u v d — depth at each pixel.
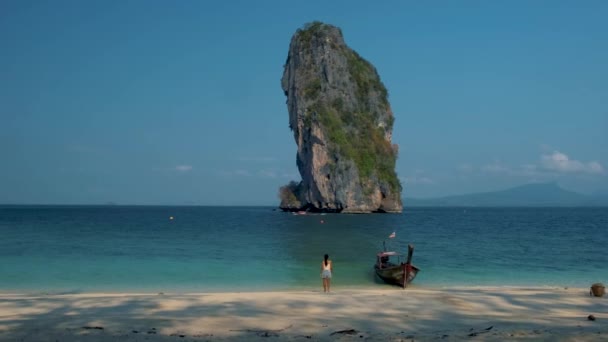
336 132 157.50
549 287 27.30
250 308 19.14
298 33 179.62
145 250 43.75
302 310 18.81
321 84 167.38
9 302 20.28
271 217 132.50
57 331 14.07
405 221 111.19
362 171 159.25
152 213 174.75
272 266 34.44
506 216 155.88
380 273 29.05
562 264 36.38
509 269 33.97
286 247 47.62
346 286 27.56
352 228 81.69
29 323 15.70
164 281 28.53
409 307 19.70
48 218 120.44
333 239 57.72
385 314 18.16
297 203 169.25
